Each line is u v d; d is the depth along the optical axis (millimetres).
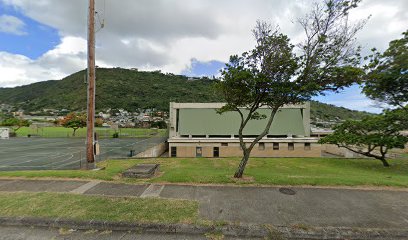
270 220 3600
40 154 20125
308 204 4316
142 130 58500
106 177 6141
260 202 4387
